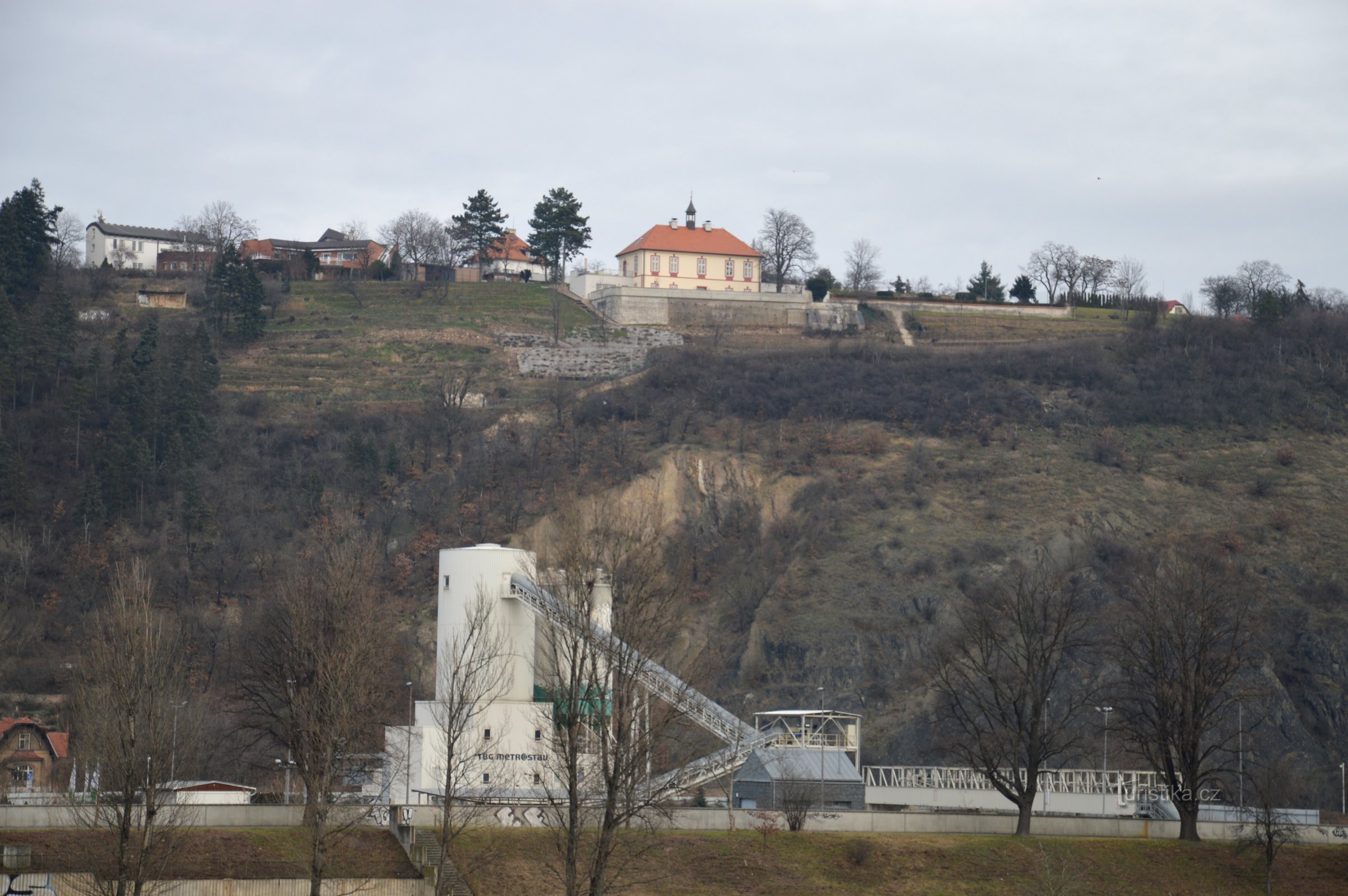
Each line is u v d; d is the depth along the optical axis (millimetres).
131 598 134500
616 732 107562
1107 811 169625
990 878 128500
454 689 133000
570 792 103562
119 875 101500
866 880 126125
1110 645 185500
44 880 107438
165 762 114250
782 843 130250
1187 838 144375
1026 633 154125
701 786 150000
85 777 141500
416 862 122375
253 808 130500
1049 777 175000
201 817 128375
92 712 129000
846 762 163625
